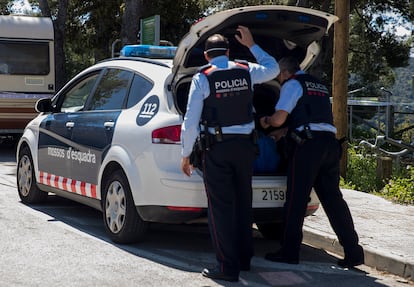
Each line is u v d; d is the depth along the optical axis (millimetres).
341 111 12508
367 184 12242
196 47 7137
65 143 8875
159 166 7051
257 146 6605
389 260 7176
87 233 8344
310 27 7145
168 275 6672
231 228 6480
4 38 18297
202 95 6348
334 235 8094
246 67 6633
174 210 7012
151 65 7910
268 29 7230
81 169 8469
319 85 7141
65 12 25609
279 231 8414
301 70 7195
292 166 6961
